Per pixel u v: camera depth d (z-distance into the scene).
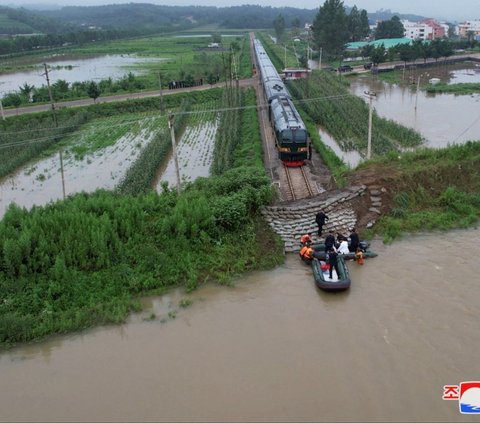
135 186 31.11
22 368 14.52
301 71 75.69
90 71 97.31
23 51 136.50
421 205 23.70
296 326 15.80
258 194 21.78
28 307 17.05
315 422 11.95
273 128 40.28
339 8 97.94
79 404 12.95
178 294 18.09
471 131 44.09
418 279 18.19
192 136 46.31
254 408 12.47
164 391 13.23
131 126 50.84
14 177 36.59
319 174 31.73
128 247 19.58
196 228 20.19
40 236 18.62
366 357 14.15
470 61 101.50
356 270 18.97
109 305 17.17
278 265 19.67
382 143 39.53
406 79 80.62
